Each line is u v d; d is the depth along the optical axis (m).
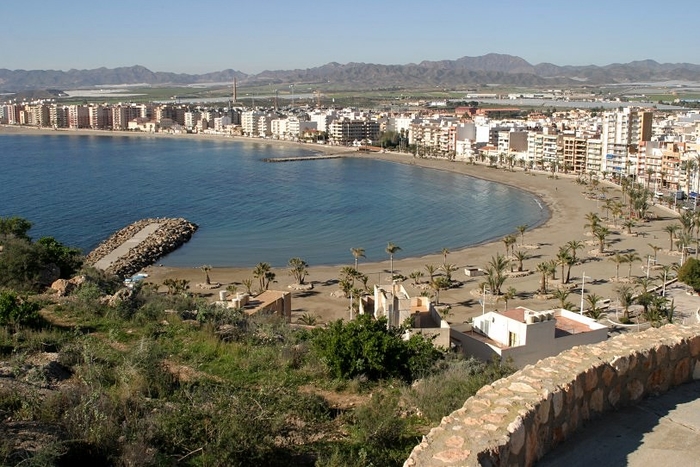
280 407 25.52
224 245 164.12
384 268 136.88
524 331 53.62
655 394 17.64
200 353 34.38
